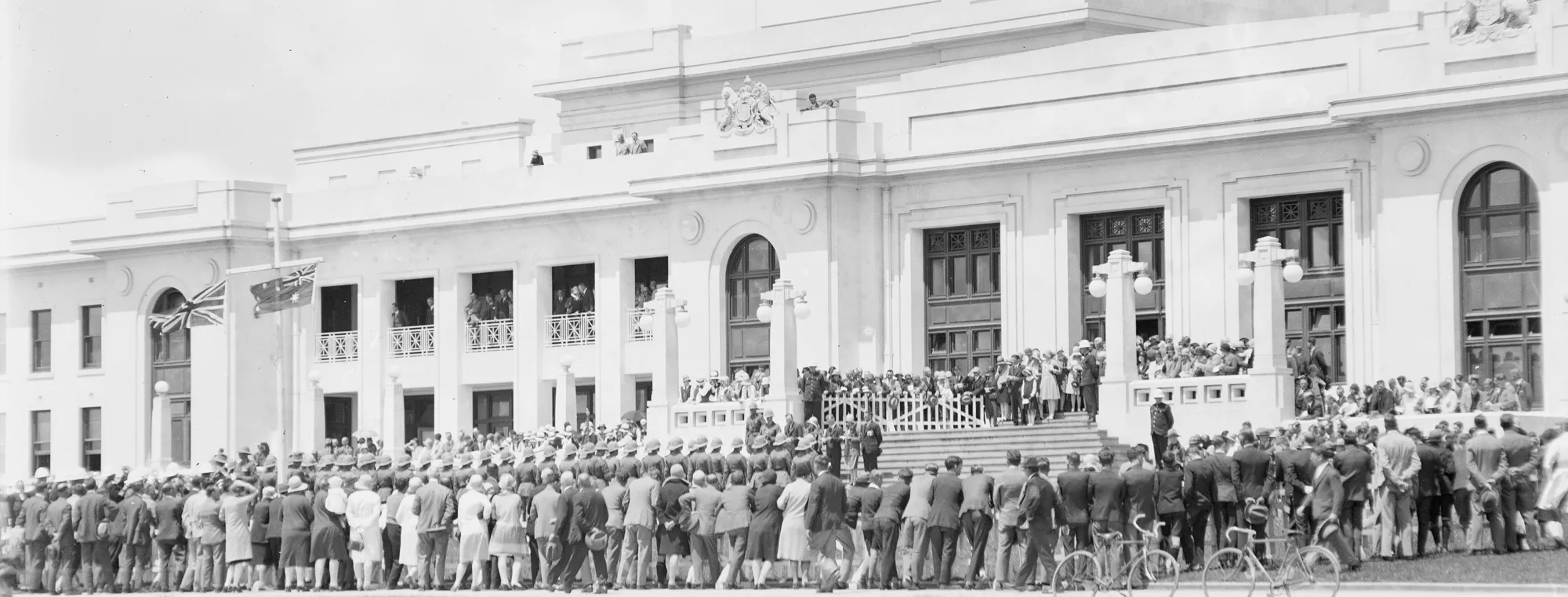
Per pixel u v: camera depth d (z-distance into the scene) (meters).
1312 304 51.75
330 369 69.06
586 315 64.75
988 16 66.31
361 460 41.81
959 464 34.38
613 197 63.12
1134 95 54.12
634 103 75.75
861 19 69.56
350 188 69.12
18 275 75.69
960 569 37.19
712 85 73.88
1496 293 47.16
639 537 36.69
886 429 52.41
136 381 71.25
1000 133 56.28
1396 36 48.09
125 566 41.34
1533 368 46.50
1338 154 50.75
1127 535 32.62
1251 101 52.06
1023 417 50.78
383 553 39.06
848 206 58.09
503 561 37.47
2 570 40.53
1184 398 46.50
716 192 59.72
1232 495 33.62
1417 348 47.91
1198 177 53.03
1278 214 52.47
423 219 67.12
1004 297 56.16
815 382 53.16
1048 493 32.56
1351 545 33.44
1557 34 45.59
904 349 57.81
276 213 66.94
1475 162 47.09
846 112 58.00
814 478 35.62
